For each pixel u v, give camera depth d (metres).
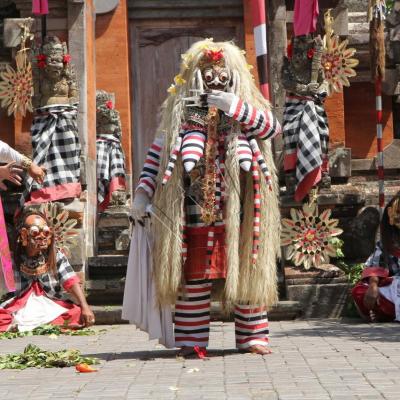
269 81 13.54
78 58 13.02
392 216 11.02
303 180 11.94
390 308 10.91
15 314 10.82
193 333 7.58
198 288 7.58
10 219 12.77
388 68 14.12
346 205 12.65
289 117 12.16
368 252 12.80
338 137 13.48
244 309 7.69
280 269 12.23
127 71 15.19
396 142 13.84
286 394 5.36
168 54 15.66
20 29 13.09
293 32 13.55
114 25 15.13
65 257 11.08
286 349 7.95
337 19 13.19
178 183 7.51
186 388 5.72
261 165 7.58
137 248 7.70
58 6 13.09
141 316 7.69
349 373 6.21
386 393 5.30
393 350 7.61
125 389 5.73
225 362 7.10
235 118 7.48
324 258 11.92
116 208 14.82
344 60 12.69
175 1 15.55
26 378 6.51
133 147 15.75
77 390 5.78
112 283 11.95
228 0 15.50
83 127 12.88
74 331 10.36
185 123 7.62
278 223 7.73
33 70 12.32
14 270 11.15
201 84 7.61
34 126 12.34
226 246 7.48
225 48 7.77
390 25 14.02
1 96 12.81
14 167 7.23
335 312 11.64
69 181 12.20
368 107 14.30
